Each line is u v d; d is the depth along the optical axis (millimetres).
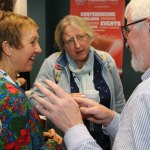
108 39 3379
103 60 1986
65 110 951
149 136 750
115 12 3303
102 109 1188
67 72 1939
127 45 1005
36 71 3582
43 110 973
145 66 938
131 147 765
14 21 1203
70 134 926
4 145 1042
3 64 1222
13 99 1059
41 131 1204
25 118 1076
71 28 1928
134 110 782
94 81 1940
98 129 1819
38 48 1311
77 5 3387
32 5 3510
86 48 1937
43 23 3520
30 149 1094
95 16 3367
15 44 1199
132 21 921
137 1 929
